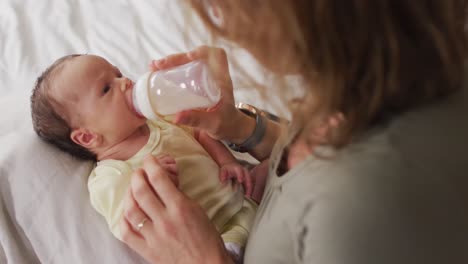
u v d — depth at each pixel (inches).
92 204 34.1
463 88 17.1
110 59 50.2
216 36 16.7
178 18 31.1
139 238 27.2
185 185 34.3
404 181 15.4
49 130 35.0
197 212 26.5
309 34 14.4
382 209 15.2
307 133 18.3
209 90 29.4
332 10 13.9
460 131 16.3
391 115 16.6
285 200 19.6
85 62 34.6
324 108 15.8
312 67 15.4
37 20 56.4
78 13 56.9
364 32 14.2
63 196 34.2
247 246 24.9
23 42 53.4
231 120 32.8
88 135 34.8
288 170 21.6
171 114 31.1
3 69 51.1
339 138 16.5
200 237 26.0
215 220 34.1
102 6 57.4
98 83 34.2
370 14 13.9
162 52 50.7
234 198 35.0
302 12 14.0
